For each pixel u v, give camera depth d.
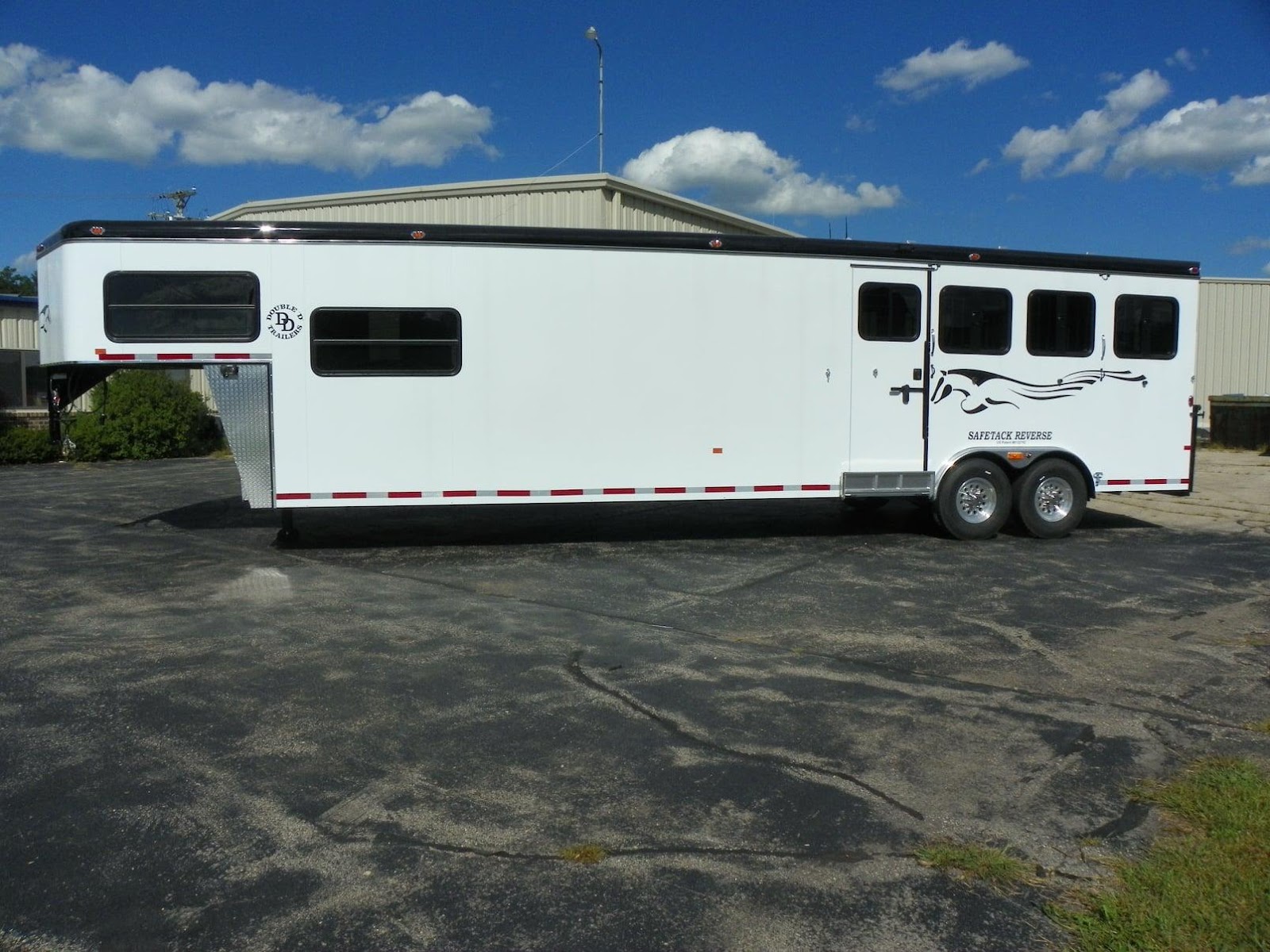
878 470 10.82
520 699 5.84
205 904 3.64
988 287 10.95
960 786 4.66
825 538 11.41
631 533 11.70
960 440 11.02
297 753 5.03
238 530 11.82
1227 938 3.36
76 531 11.72
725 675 6.30
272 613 7.84
